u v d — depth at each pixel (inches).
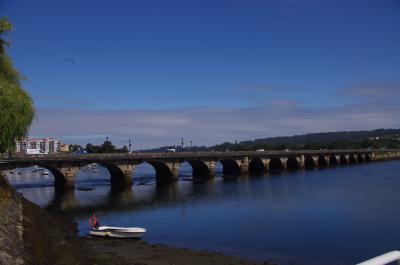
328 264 1421.0
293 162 7003.0
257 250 1624.0
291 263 1438.2
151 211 2628.0
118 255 1540.4
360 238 1772.9
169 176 4712.1
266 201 2910.9
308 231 1932.8
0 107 1636.3
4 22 1812.3
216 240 1807.3
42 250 1320.1
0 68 1809.8
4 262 975.6
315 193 3289.9
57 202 3085.6
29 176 6815.9
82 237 1872.5
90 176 6437.0
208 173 5147.6
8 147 1688.0
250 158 5856.3
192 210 2615.7
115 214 2541.8
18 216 1550.2
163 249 1640.0
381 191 3299.7
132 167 4249.5
